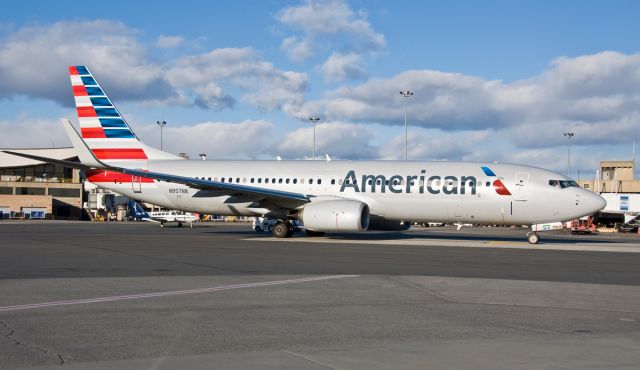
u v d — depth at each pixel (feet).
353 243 96.63
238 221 284.82
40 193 315.37
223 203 113.19
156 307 36.99
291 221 111.45
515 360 25.14
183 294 42.14
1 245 86.02
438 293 44.11
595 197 99.04
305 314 35.22
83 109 121.70
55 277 50.70
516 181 100.99
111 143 121.08
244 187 103.09
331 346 27.40
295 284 47.80
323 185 109.50
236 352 26.12
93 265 60.39
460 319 34.19
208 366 23.75
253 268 59.16
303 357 25.31
